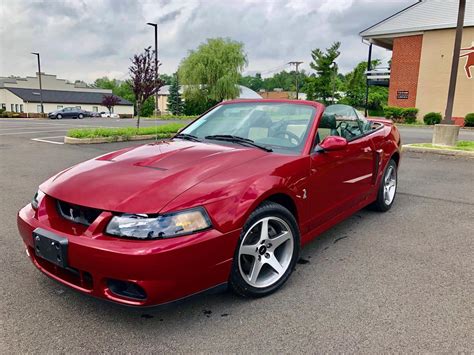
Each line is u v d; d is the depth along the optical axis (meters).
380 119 5.63
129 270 2.13
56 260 2.34
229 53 40.31
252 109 3.85
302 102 3.75
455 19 23.62
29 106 57.81
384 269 3.28
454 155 9.69
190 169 2.66
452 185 6.50
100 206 2.31
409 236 4.08
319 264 3.38
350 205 3.95
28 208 2.79
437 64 24.50
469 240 3.97
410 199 5.59
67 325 2.45
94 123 26.27
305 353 2.19
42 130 18.16
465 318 2.54
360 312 2.61
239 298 2.79
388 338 2.33
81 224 2.40
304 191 3.07
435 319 2.53
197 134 3.77
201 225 2.30
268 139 3.41
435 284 3.01
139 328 2.43
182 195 2.35
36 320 2.50
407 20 25.81
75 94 67.00
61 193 2.52
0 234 4.01
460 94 23.78
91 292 2.31
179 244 2.19
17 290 2.87
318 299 2.78
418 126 22.75
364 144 4.11
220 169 2.68
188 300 2.35
